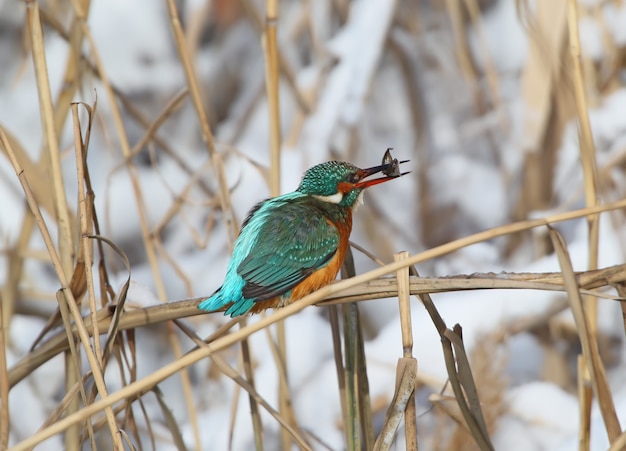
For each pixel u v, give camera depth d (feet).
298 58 50.72
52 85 49.29
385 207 49.44
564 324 38.45
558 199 41.83
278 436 35.27
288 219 26.17
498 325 31.68
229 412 37.40
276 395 35.94
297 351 37.45
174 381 43.68
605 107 39.32
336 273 26.89
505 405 30.73
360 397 23.38
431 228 49.08
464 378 20.34
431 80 52.29
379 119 53.36
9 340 35.14
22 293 38.32
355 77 40.42
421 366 33.68
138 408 41.57
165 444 37.70
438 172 50.49
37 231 42.34
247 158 29.86
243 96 53.93
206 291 43.65
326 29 48.85
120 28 52.16
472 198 49.93
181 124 51.75
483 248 45.68
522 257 43.42
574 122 39.58
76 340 24.00
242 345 25.96
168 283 44.04
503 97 48.73
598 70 40.32
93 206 23.65
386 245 45.06
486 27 52.21
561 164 41.60
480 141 51.93
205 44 57.31
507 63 51.01
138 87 51.75
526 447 34.14
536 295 34.24
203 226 46.70
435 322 20.56
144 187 47.52
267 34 27.78
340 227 27.30
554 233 18.56
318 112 40.09
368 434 23.35
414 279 20.03
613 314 39.42
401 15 49.03
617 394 36.58
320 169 28.27
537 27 35.24
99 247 24.25
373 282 20.77
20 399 37.45
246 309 24.40
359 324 23.44
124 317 23.40
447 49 50.90
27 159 30.07
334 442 34.53
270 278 25.18
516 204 43.91
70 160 48.57
